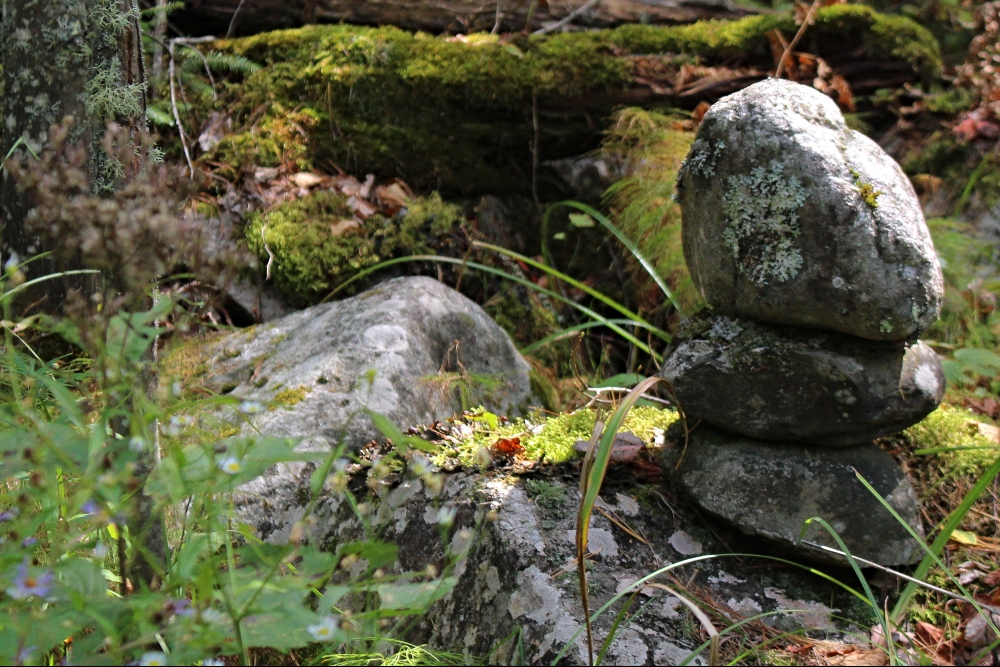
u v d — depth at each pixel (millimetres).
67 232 1633
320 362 2783
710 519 2309
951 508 2564
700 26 4691
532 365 3529
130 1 2281
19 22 2613
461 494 2295
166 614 1414
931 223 4195
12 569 1484
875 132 4793
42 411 2123
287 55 4262
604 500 2322
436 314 3057
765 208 2096
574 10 4832
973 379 3518
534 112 4328
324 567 1576
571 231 4422
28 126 2645
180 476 1496
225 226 3791
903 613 2176
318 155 4172
